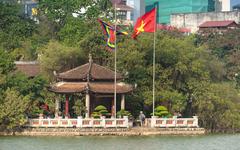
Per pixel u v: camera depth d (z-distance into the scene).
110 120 166.75
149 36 196.50
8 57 180.50
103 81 177.38
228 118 187.25
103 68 179.00
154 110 178.62
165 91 185.88
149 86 188.50
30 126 166.38
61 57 199.88
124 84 177.38
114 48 182.25
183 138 164.50
